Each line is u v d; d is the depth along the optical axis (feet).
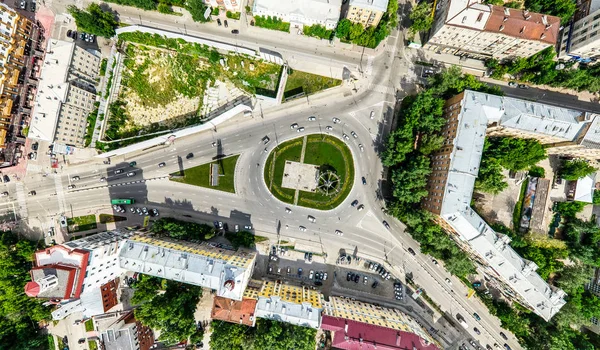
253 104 272.72
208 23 268.62
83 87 255.91
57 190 276.00
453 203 227.40
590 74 260.01
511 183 271.49
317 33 263.08
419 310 277.03
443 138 242.37
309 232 277.85
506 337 274.98
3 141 255.50
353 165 275.59
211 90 269.23
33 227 277.03
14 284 260.62
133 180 277.64
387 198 276.62
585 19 237.04
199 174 277.44
